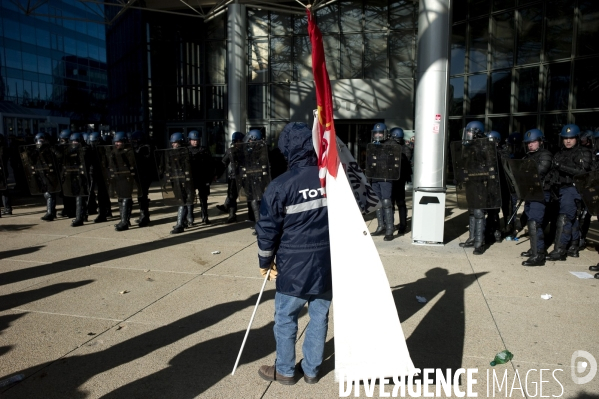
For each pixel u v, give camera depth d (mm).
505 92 14680
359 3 17531
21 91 39219
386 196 8109
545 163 6219
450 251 7359
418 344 4000
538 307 4863
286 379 3344
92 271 6172
